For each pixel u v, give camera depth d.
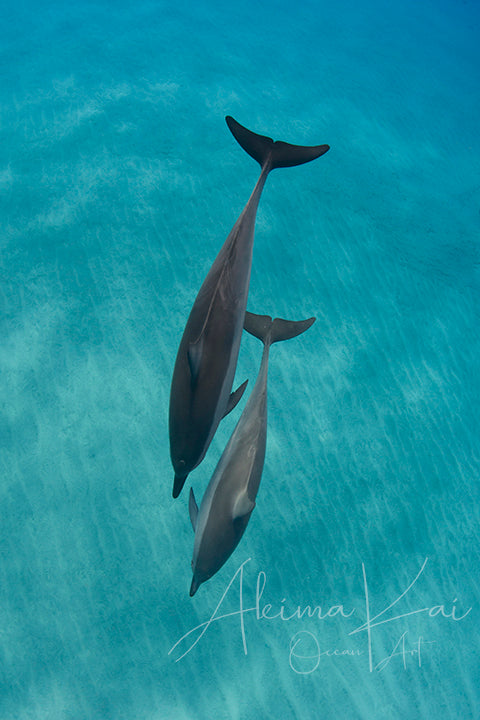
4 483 6.61
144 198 9.29
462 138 11.62
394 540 7.02
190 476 6.97
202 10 12.99
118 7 12.54
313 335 8.48
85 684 5.72
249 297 8.66
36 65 10.88
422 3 14.92
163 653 5.98
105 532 6.52
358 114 11.58
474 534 7.18
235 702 5.82
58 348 7.62
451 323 8.89
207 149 10.16
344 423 7.79
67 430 7.05
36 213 8.82
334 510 7.14
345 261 9.27
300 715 5.83
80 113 10.18
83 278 8.27
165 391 7.54
